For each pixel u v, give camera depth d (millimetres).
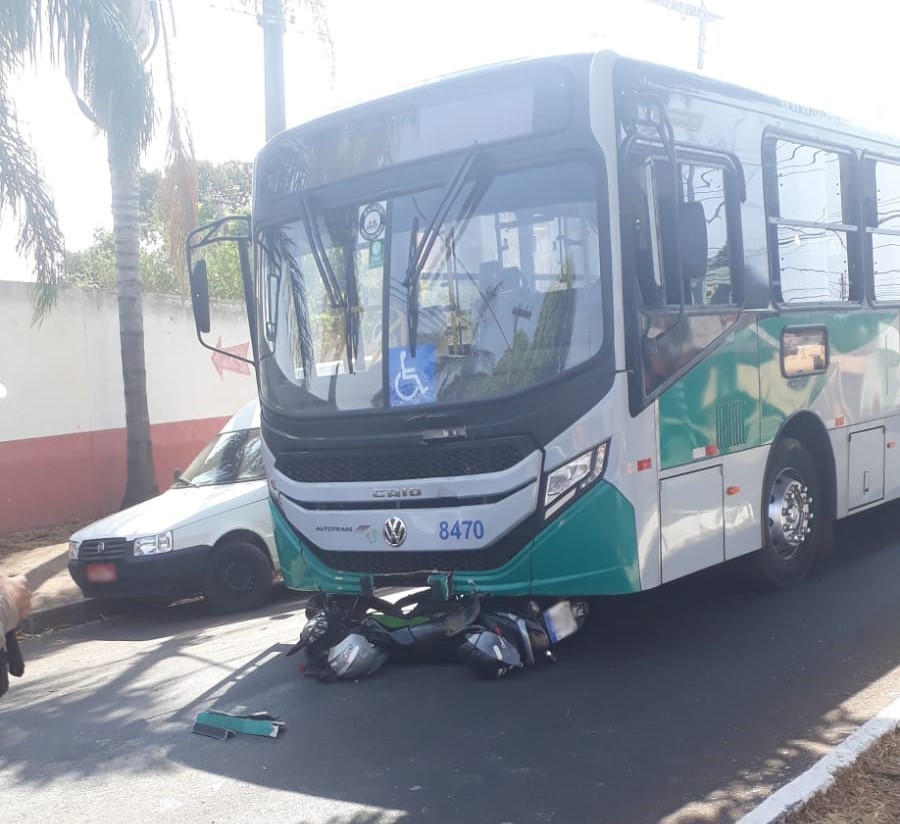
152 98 12023
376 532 6727
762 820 4391
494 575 6406
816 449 8422
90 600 10766
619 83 6348
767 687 6168
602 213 6199
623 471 6172
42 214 11945
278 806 4973
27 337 14742
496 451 6324
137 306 14562
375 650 6910
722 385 7074
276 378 7422
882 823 4328
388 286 6816
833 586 8383
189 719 6441
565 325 6266
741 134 7504
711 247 7109
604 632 7512
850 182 8891
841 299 8641
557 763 5234
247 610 10180
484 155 6547
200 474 11055
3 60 11055
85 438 15453
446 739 5660
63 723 6664
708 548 6926
